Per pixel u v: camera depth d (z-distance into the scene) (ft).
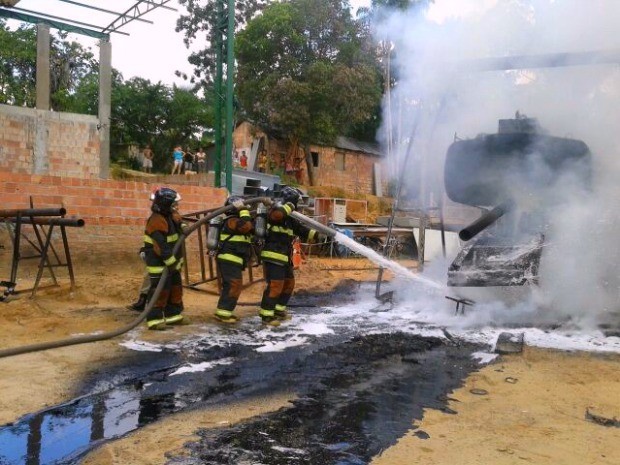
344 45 77.30
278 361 16.02
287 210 20.31
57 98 99.04
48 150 47.67
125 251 33.17
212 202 36.78
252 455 9.77
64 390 13.10
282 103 78.95
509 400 12.78
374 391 13.44
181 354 16.51
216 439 10.48
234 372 14.90
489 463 9.39
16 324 19.24
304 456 9.73
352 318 22.61
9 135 45.88
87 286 26.55
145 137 110.73
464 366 15.67
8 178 29.58
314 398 12.92
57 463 9.48
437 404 12.52
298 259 39.24
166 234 18.98
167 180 63.98
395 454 9.78
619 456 9.73
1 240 29.35
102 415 11.69
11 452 9.88
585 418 11.62
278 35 78.33
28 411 11.76
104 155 52.65
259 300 26.66
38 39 50.11
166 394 13.08
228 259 20.74
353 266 47.60
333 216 69.00
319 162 96.78
